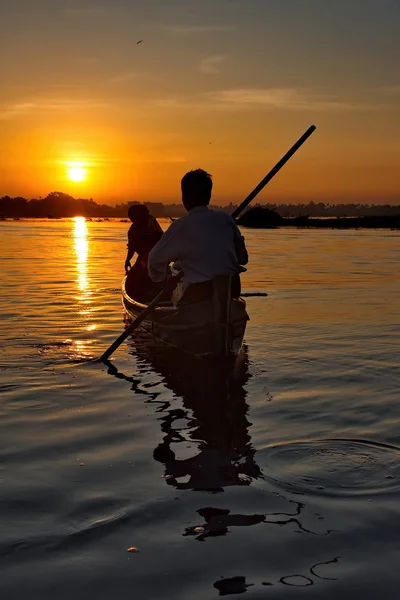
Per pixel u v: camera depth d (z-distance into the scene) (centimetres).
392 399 399
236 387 432
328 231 4256
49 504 242
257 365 500
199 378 459
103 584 186
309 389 427
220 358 507
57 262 1645
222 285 504
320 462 286
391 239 3053
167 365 502
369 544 209
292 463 285
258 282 1162
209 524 224
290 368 489
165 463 288
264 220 5312
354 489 254
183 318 532
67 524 225
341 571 193
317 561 198
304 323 704
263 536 215
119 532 219
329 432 333
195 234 519
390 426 342
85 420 357
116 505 241
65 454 301
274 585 185
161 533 218
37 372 473
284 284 1127
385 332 643
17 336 617
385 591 182
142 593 181
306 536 215
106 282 1154
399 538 213
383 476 267
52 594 181
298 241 2856
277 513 233
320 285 1111
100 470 280
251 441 319
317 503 241
